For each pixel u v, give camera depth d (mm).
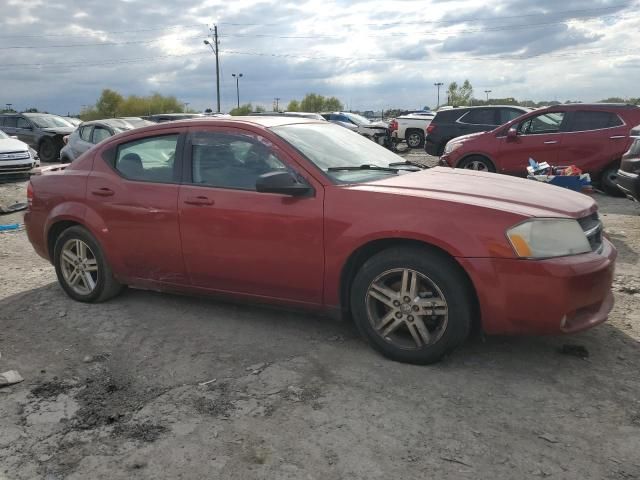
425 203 3488
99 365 3768
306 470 2625
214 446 2828
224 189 4090
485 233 3309
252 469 2643
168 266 4391
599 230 3734
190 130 4363
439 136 14594
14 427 3051
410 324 3568
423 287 3543
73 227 4840
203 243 4156
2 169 13836
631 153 7715
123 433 2967
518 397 3217
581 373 3488
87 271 4871
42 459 2766
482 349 3824
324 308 3885
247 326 4348
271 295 4043
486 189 3777
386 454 2727
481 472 2586
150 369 3688
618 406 3109
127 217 4480
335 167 3984
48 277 5816
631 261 6008
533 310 3268
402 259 3498
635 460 2650
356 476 2574
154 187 4383
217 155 4207
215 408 3184
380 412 3090
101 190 4637
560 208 3494
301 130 4332
